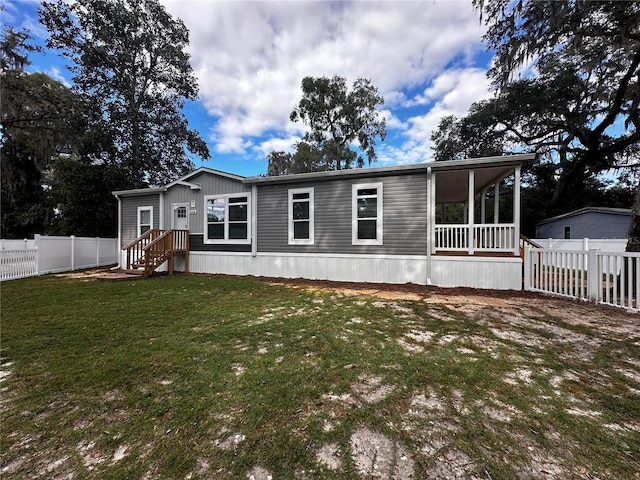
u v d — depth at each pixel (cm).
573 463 162
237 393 237
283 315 475
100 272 1093
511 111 1788
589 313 477
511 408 215
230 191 988
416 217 760
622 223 1544
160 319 453
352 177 823
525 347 334
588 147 1641
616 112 1404
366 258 805
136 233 1188
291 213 897
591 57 1305
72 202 1466
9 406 222
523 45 923
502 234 798
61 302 574
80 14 1517
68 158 1881
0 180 1623
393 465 161
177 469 160
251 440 182
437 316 464
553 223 1875
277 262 912
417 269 756
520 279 676
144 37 1714
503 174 808
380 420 201
